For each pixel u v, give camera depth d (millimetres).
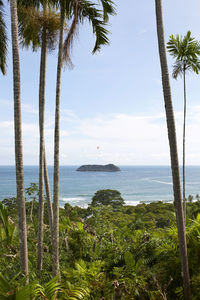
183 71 5949
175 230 4605
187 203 30578
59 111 4520
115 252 5625
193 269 3955
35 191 8969
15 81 3654
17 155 3607
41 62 5367
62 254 5586
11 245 5285
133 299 3529
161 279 3998
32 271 4211
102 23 5301
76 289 3328
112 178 152250
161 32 3660
